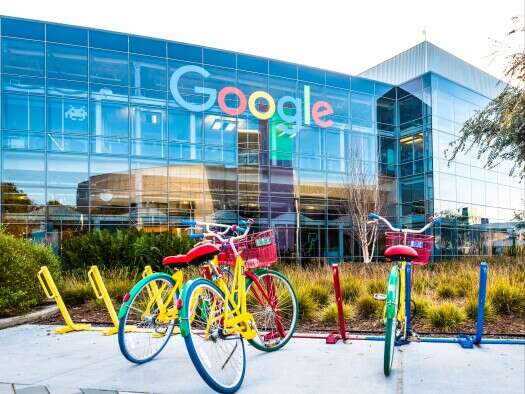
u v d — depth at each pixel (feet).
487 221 106.22
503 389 12.04
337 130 96.07
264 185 87.35
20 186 71.36
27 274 24.81
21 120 72.54
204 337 12.57
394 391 11.92
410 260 14.49
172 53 83.25
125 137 78.59
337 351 16.22
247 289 16.19
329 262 89.92
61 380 13.00
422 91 98.99
